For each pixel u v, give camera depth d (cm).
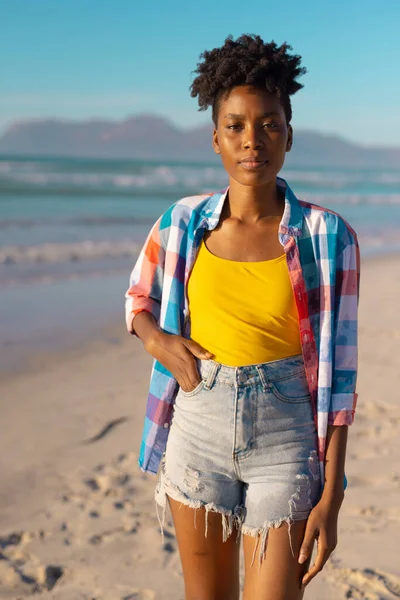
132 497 423
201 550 219
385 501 409
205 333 218
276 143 217
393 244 1756
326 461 213
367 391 595
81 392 599
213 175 5588
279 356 213
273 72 214
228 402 211
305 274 216
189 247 227
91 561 356
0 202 2569
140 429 525
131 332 242
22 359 680
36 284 1053
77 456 476
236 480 217
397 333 793
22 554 362
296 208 220
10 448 484
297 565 207
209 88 223
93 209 2395
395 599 316
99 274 1158
